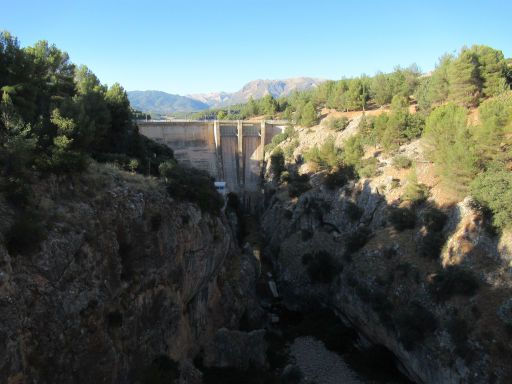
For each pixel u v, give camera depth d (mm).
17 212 25359
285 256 77625
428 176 62469
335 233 72375
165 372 33688
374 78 121125
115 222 33281
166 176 47312
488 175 47844
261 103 169375
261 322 59938
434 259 50312
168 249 39062
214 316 50750
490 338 38719
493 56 76250
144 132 109938
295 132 112938
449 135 57219
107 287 29766
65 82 59938
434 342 43062
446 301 44438
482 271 43750
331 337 58000
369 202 68375
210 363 44312
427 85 88812
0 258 21547
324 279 66375
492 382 36719
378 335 52562
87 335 26344
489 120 49812
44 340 22953
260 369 45750
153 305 35719
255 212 113688
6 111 30391
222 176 114562
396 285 51844
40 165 29406
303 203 82688
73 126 34094
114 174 39031
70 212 29453
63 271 25812
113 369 28375
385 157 74875
